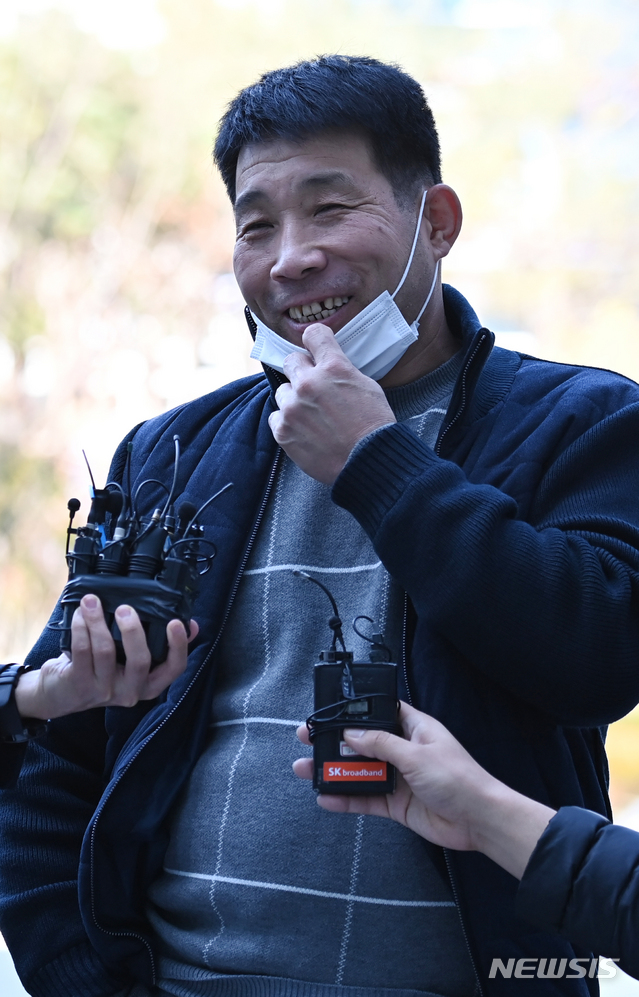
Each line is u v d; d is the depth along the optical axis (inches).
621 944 76.4
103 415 981.2
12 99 1007.0
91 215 1007.6
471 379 103.0
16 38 1019.9
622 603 89.6
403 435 92.6
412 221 109.3
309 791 98.0
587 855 78.5
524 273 984.9
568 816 80.2
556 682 88.4
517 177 999.6
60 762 113.3
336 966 94.3
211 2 1033.5
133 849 103.2
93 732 114.7
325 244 104.3
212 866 100.3
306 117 104.4
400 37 1010.7
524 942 89.6
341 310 106.4
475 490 89.9
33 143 1008.9
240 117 108.0
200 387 1002.7
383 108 106.3
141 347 997.2
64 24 1022.4
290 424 97.4
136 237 1008.9
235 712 104.0
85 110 1013.2
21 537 936.9
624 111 991.0
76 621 83.6
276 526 109.3
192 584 87.1
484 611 87.0
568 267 983.6
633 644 90.2
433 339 113.0
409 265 108.2
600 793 100.1
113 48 1031.0
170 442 118.9
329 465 95.9
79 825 112.0
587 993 91.1
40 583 928.3
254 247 109.0
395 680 84.9
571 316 975.0
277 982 94.5
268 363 111.0
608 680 88.8
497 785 81.8
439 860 92.1
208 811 101.7
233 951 97.5
